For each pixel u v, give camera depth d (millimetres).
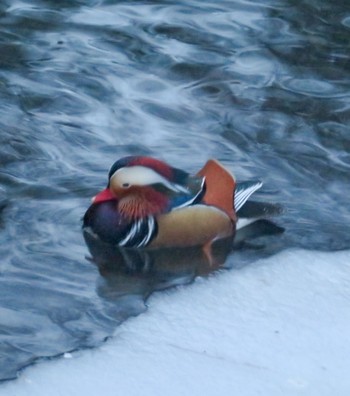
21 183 11844
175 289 10070
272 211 11141
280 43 15656
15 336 9383
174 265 10461
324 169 12523
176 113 13633
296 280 10250
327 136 13266
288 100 14086
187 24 16188
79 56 15039
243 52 15352
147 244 10570
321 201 11836
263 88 14352
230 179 10781
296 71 14891
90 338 9367
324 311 9773
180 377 8789
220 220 10664
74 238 10828
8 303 9852
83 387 8641
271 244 10875
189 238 10609
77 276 10273
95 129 13141
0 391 8570
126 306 9828
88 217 10742
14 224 11055
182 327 9477
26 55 15016
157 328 9469
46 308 9805
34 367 8883
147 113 13609
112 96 13992
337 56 15352
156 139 13000
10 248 10656
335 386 8734
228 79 14562
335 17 16531
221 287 10102
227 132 13266
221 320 9602
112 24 16094
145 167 10430
